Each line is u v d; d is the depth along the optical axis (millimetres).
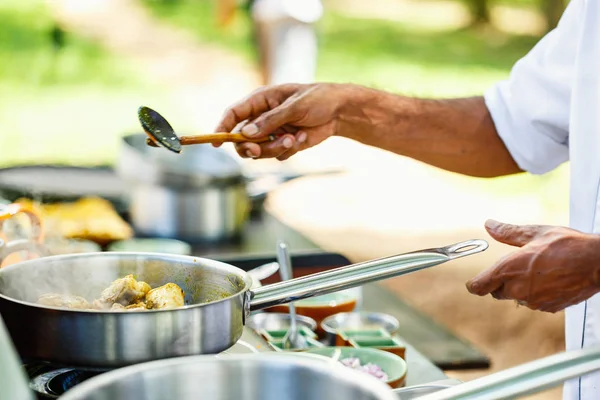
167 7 14039
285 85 1893
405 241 6250
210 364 1046
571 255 1335
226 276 1426
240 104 1855
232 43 12555
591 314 1738
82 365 1202
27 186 2916
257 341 1494
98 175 3227
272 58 7215
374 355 1737
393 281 5328
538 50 1999
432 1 15656
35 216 1878
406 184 7750
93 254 1493
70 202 2969
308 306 2107
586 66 1755
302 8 7109
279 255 1894
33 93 9906
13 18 11891
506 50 13211
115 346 1187
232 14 8000
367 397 976
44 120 8883
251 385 1057
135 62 11484
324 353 1740
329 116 1901
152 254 1507
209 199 2703
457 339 2209
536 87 1967
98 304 1392
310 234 6270
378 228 6539
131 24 13047
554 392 3633
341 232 6379
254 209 3096
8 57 10867
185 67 11461
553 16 14109
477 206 7215
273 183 3107
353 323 2039
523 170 2086
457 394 1029
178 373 1032
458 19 14797
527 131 1997
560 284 1345
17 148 7734
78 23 12695
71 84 10406
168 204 2715
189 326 1215
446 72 11930
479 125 2035
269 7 7141
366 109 1951
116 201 3051
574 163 1791
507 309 4953
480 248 1389
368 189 7543
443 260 1366
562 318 4867
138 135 2908
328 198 7219
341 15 14805
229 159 2842
